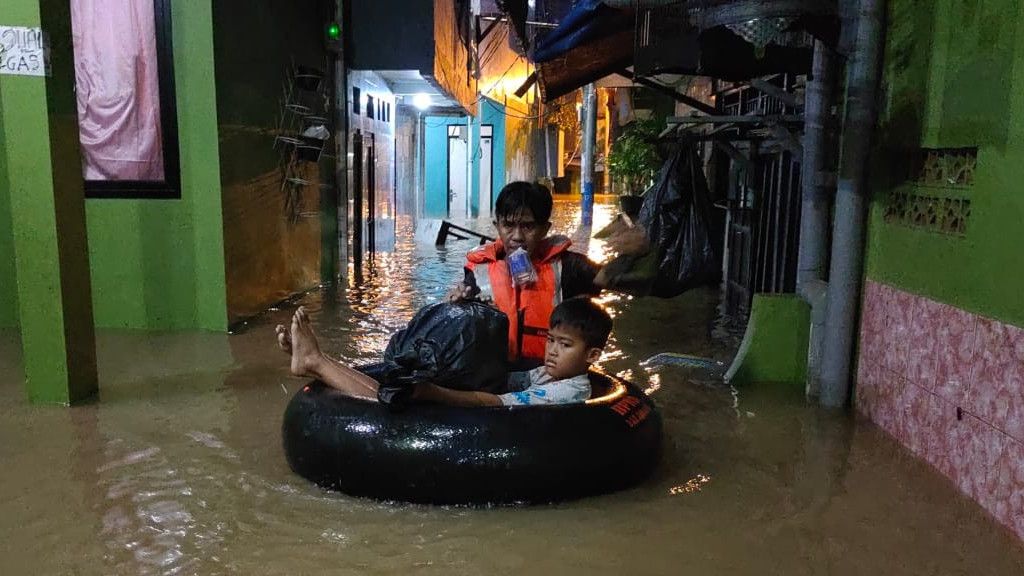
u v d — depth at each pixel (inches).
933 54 171.6
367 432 144.0
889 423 188.9
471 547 129.7
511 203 159.8
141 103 280.1
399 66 422.9
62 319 197.8
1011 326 139.6
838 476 163.3
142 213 287.1
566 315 154.4
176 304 292.5
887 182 195.2
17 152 191.5
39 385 201.0
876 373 196.5
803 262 232.4
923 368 172.2
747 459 172.2
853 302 206.8
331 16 405.1
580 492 147.8
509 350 167.6
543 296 165.2
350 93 432.1
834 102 229.9
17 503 143.9
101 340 274.1
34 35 186.1
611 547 131.0
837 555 129.6
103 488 150.8
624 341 285.1
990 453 145.6
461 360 154.6
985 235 149.2
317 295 373.7
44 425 185.8
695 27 212.4
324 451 147.6
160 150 283.1
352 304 352.8
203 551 127.3
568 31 282.0
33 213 193.9
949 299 162.6
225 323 291.1
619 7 222.2
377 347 273.4
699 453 175.8
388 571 122.0
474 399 150.8
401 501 144.3
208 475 157.6
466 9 626.2
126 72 278.1
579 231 720.3
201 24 274.8
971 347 153.2
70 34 197.5
